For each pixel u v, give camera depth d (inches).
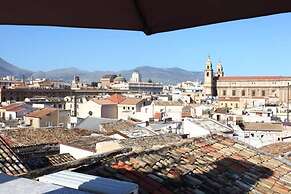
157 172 392.5
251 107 3786.9
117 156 413.4
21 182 152.7
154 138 1043.9
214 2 90.2
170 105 3267.7
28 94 5315.0
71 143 1040.8
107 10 99.6
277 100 5182.1
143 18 102.3
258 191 410.9
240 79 6250.0
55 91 5743.1
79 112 3191.4
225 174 435.5
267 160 534.0
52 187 147.3
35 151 1137.4
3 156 644.1
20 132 1317.7
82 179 243.3
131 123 1728.6
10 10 99.0
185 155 471.8
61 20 104.8
